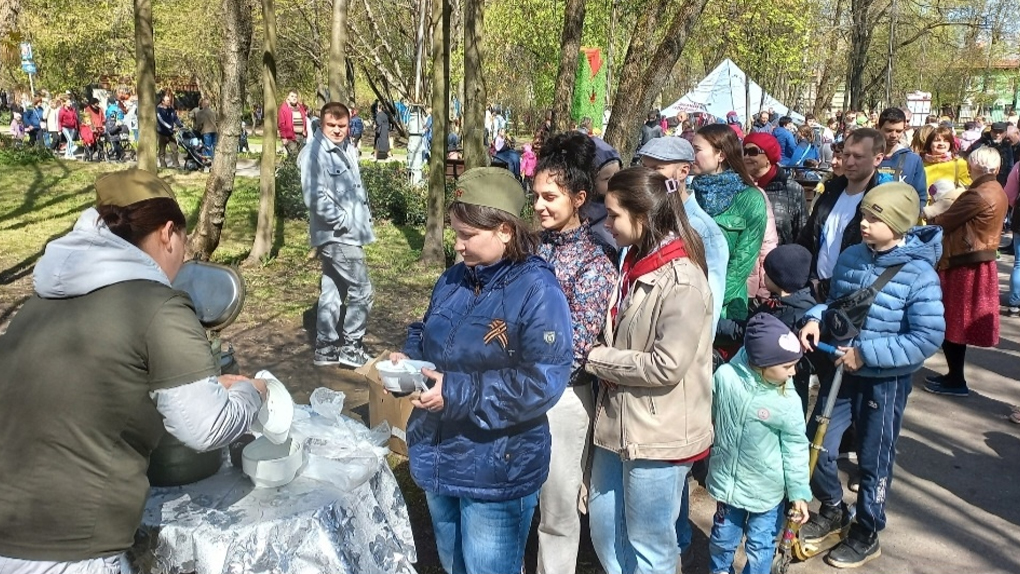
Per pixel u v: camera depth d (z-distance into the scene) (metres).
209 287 2.60
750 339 2.84
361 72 31.53
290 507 2.25
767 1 24.00
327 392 3.00
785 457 2.93
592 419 2.94
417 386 2.27
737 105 24.89
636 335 2.63
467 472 2.42
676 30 5.07
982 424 5.04
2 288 7.55
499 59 28.81
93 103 20.56
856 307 3.19
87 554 1.90
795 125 22.97
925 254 3.18
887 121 5.46
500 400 2.29
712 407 3.04
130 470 1.93
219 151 7.58
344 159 5.32
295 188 11.63
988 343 5.24
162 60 29.45
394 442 4.06
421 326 2.79
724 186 3.83
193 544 2.13
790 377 2.91
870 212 3.19
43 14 26.44
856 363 3.21
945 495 4.09
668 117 25.20
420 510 3.72
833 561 3.42
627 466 2.74
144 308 1.91
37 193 13.08
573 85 6.15
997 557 3.52
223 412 1.98
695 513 3.87
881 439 3.33
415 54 22.83
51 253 1.95
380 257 9.49
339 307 5.66
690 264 2.61
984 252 5.20
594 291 2.75
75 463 1.87
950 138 7.17
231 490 2.35
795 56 26.11
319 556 2.24
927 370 6.08
